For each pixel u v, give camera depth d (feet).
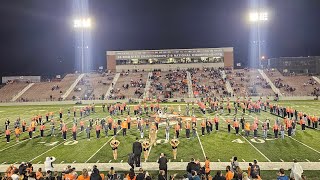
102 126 98.17
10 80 256.93
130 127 100.73
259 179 40.32
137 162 56.13
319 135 81.82
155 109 140.56
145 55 258.37
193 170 40.27
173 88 204.13
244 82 212.23
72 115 139.23
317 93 191.11
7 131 82.64
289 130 81.66
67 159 63.52
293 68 270.05
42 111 158.61
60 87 221.25
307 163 56.85
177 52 255.91
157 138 81.92
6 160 64.44
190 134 86.79
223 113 132.46
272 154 63.57
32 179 40.29
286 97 183.73
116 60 260.21
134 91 205.98
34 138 86.89
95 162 60.80
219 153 65.16
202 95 193.26
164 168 48.19
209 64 255.09
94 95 203.82
